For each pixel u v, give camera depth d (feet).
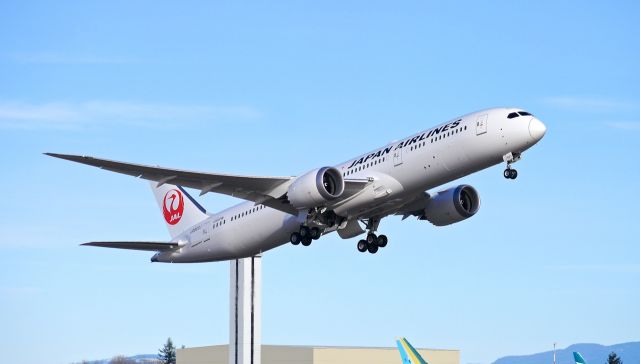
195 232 244.63
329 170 196.44
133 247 242.37
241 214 229.86
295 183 198.70
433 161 192.54
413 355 236.84
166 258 251.39
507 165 191.42
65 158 188.24
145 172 200.75
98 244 237.45
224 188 209.97
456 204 217.36
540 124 185.78
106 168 196.95
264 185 208.33
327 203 200.34
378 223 223.10
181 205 254.47
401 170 196.65
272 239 224.94
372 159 203.31
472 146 188.75
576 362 247.91
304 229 213.66
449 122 195.31
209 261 245.86
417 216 228.84
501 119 187.01
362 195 199.93
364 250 228.63
